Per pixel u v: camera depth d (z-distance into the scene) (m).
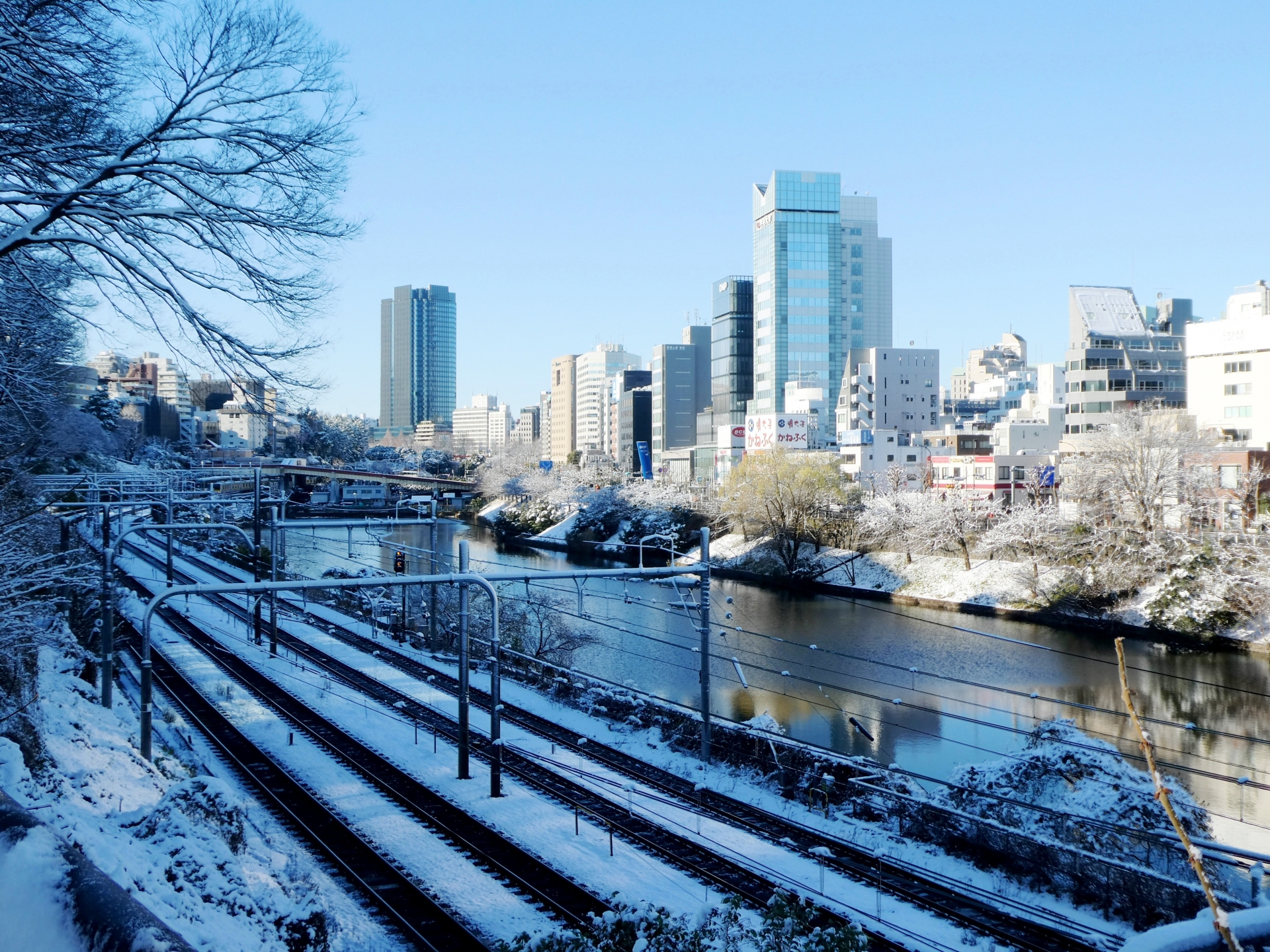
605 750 31.41
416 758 29.53
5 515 19.69
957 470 93.50
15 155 10.91
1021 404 175.12
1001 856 22.61
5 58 10.80
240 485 114.25
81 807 16.55
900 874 21.50
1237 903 18.83
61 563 32.34
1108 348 98.38
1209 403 84.00
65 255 11.67
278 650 47.50
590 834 23.00
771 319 146.88
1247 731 38.94
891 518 76.38
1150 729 39.03
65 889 6.28
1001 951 17.59
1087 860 20.81
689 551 95.25
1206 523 63.34
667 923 14.26
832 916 18.59
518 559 96.06
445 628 51.25
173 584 65.62
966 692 44.56
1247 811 29.83
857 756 33.81
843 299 162.50
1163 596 56.16
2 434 18.94
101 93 11.73
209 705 35.47
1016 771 25.64
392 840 22.36
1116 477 62.81
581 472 138.50
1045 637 56.84
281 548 69.81
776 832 24.06
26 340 14.91
